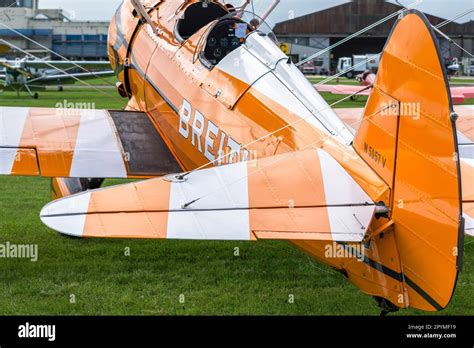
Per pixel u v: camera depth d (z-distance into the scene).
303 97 7.16
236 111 7.63
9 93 40.16
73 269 8.31
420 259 5.34
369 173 5.88
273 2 9.28
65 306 7.11
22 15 57.41
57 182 10.20
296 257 9.03
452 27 51.38
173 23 9.88
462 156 9.35
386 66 5.74
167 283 7.91
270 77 7.50
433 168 5.20
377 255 5.71
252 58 7.86
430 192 5.22
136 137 9.30
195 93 8.44
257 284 7.93
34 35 58.12
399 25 5.58
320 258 6.29
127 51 11.08
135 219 5.63
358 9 59.12
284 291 7.71
